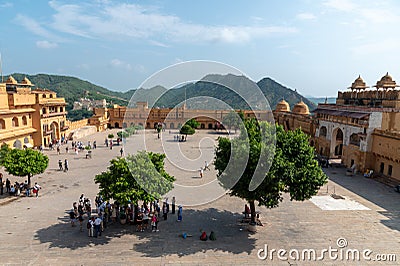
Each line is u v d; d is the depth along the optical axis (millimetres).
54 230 20094
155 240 19000
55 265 15844
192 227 21125
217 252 17656
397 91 40500
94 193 28312
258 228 21172
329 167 41844
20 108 48844
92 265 15938
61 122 62062
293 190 19188
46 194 27797
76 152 48250
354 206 26234
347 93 51375
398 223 22625
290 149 19922
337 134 47875
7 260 16188
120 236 19469
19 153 27219
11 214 22781
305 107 64562
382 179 34812
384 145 35688
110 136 59250
